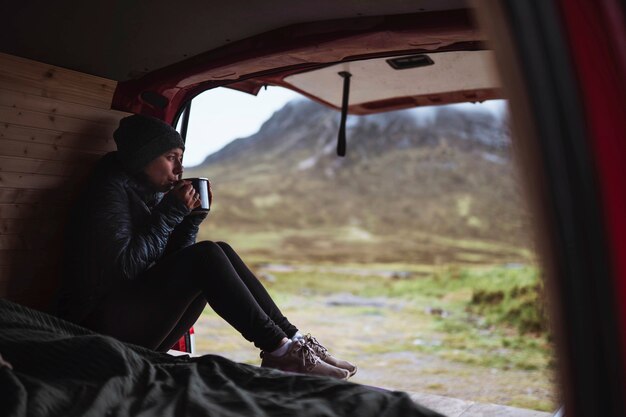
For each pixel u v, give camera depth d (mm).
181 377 1629
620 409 748
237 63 2615
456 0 2146
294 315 13031
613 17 747
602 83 739
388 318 12945
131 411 1405
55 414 1312
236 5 2396
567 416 792
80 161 2588
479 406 2004
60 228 2555
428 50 2428
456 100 3164
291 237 20062
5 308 1850
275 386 1602
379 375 9297
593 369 756
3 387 1294
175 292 2170
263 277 16453
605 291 739
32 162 2438
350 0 2264
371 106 3352
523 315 12734
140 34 2539
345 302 14266
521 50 736
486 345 11055
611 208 735
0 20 2293
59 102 2498
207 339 10930
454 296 14594
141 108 2783
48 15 2346
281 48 2500
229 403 1457
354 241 19703
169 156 2389
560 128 736
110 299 2168
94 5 2369
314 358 2113
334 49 2451
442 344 11102
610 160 737
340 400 1463
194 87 2881
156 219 2262
